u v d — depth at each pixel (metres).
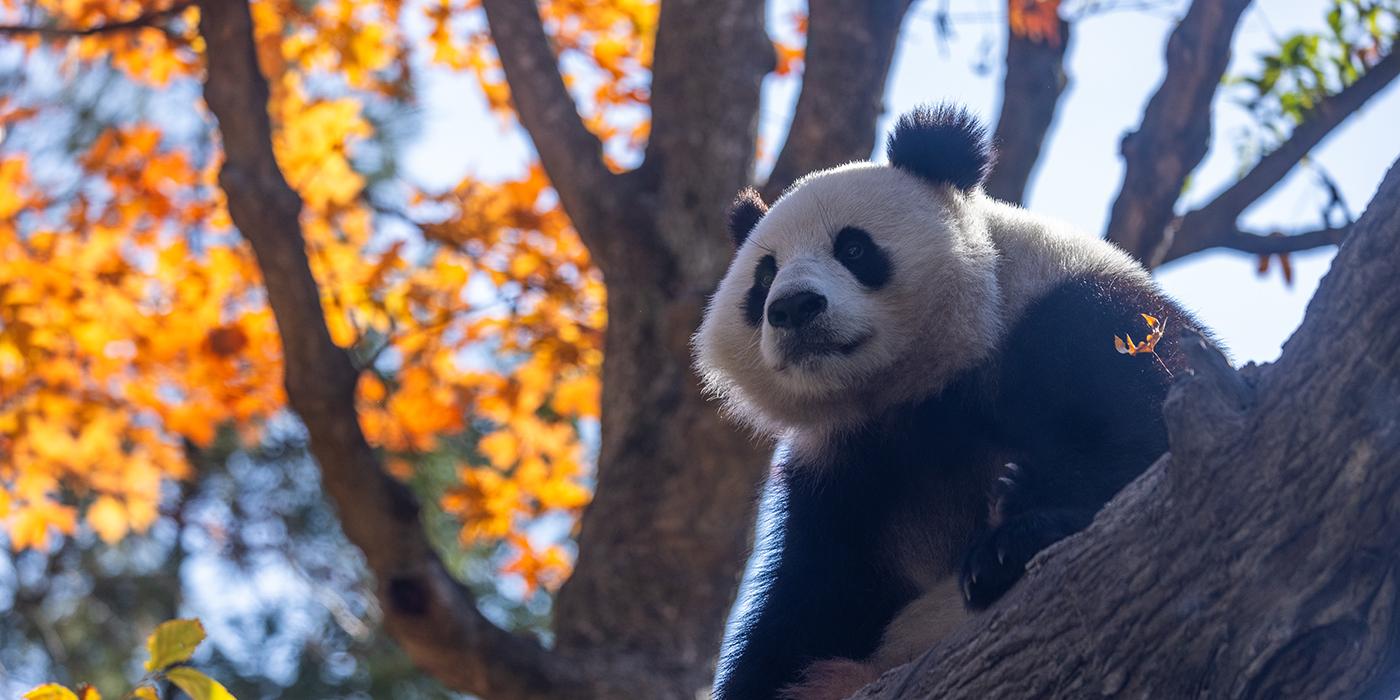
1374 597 3.12
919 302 5.20
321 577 12.10
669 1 8.48
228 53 7.14
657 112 8.32
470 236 9.23
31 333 8.93
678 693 7.42
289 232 7.06
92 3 9.59
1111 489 4.36
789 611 5.55
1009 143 8.38
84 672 12.01
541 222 9.30
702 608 7.71
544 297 9.39
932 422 5.27
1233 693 3.25
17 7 10.12
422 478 11.37
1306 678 3.20
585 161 8.09
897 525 5.45
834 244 5.38
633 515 7.77
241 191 7.02
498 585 11.67
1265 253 8.09
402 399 9.48
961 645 3.70
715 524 7.73
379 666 11.39
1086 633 3.41
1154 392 4.58
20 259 9.22
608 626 7.62
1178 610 3.27
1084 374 4.77
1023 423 4.98
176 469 10.01
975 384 5.16
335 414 7.05
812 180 5.65
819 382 5.25
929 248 5.23
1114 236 7.93
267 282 7.07
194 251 10.79
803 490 5.66
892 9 8.12
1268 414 3.14
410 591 6.98
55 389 9.32
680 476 7.74
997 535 4.09
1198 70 7.64
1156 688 3.33
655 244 7.97
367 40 9.98
